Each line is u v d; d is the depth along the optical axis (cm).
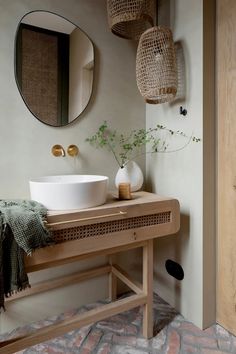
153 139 181
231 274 144
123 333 147
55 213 108
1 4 135
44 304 160
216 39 143
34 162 148
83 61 160
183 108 154
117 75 173
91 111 165
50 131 152
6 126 139
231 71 136
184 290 161
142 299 141
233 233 141
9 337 145
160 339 142
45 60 148
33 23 144
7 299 143
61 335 132
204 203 145
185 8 150
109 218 119
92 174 167
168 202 137
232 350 134
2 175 139
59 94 153
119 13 138
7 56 137
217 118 146
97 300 179
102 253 131
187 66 150
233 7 133
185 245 159
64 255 110
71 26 155
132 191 165
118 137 176
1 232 96
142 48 145
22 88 142
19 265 98
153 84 144
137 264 192
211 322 153
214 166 148
